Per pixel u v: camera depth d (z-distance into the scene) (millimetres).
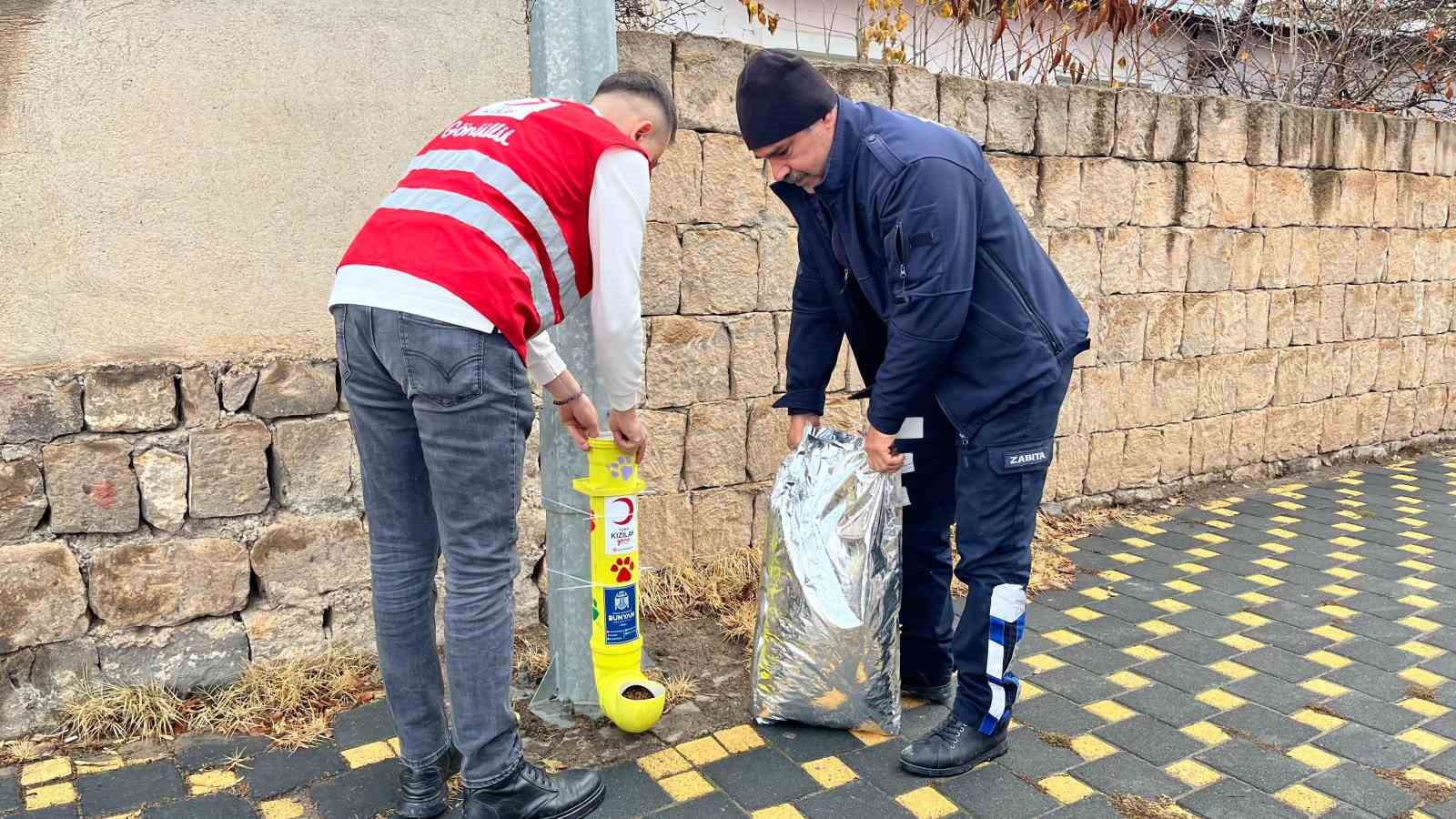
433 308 2002
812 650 2715
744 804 2445
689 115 3650
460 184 2084
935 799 2477
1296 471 5871
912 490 2857
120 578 2771
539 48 2717
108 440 2725
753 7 5480
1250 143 5215
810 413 2996
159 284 2754
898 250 2316
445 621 2213
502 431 2123
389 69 2955
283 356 2910
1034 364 2418
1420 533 4738
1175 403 5234
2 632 2652
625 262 2189
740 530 4027
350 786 2486
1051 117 4535
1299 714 2939
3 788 2451
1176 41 7797
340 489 3016
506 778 2246
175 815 2350
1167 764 2654
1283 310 5566
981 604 2543
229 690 2887
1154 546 4531
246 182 2822
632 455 2648
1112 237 4820
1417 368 6367
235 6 2750
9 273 2594
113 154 2664
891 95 4105
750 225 3865
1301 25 7020
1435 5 6723
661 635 3445
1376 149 5738
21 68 2551
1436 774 2615
